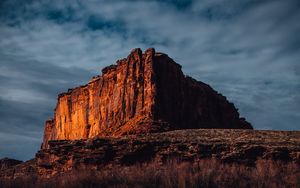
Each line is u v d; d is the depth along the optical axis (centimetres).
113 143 6712
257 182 5831
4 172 8550
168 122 8038
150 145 6644
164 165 6359
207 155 6378
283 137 6950
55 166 6744
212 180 5903
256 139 6769
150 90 8306
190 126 8719
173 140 6706
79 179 6166
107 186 6025
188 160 6384
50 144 6950
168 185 5888
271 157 6197
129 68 8731
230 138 6844
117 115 8575
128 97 8525
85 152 6669
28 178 6762
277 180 5825
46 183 6381
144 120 7919
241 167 6153
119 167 6462
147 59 8631
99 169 6512
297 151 6206
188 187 5847
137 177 6097
